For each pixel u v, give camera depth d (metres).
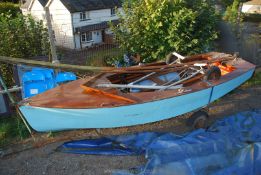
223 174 4.71
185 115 7.11
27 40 8.97
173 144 5.45
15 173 5.11
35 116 5.51
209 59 7.65
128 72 6.11
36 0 27.47
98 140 5.89
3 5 30.86
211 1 9.53
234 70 7.41
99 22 25.98
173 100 5.97
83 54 10.63
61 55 10.36
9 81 8.38
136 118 5.90
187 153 5.18
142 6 9.07
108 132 6.43
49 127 5.75
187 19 8.63
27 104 5.42
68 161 5.41
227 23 10.10
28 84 6.94
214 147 5.30
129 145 5.75
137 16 9.04
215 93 6.73
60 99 5.69
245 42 10.42
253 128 6.04
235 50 10.18
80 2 24.97
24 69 7.24
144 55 9.15
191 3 9.25
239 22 10.87
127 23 9.19
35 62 5.18
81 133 6.32
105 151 5.61
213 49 9.60
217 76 6.73
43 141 5.98
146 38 8.82
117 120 5.80
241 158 4.97
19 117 6.56
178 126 6.66
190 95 6.14
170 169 4.78
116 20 26.52
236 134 5.84
